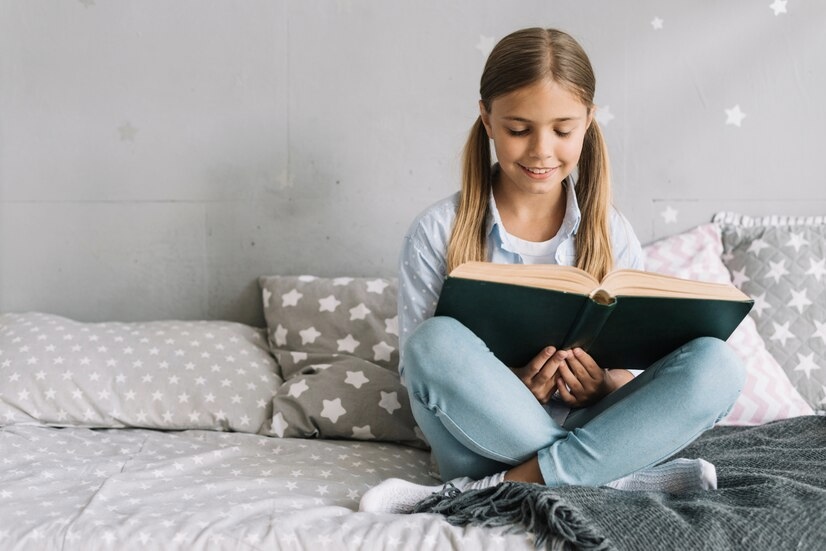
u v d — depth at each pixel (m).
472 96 2.26
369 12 2.25
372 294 2.13
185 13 2.25
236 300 2.31
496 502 1.30
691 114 2.25
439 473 1.69
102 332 2.05
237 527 1.29
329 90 2.27
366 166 2.28
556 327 1.41
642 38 2.24
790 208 2.27
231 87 2.27
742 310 1.38
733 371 1.37
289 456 1.75
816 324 2.03
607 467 1.38
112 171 2.28
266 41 2.26
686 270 2.13
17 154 2.28
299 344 2.10
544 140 1.45
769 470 1.47
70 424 1.91
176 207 2.29
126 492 1.48
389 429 1.87
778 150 2.26
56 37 2.26
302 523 1.31
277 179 2.29
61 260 2.30
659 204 2.27
